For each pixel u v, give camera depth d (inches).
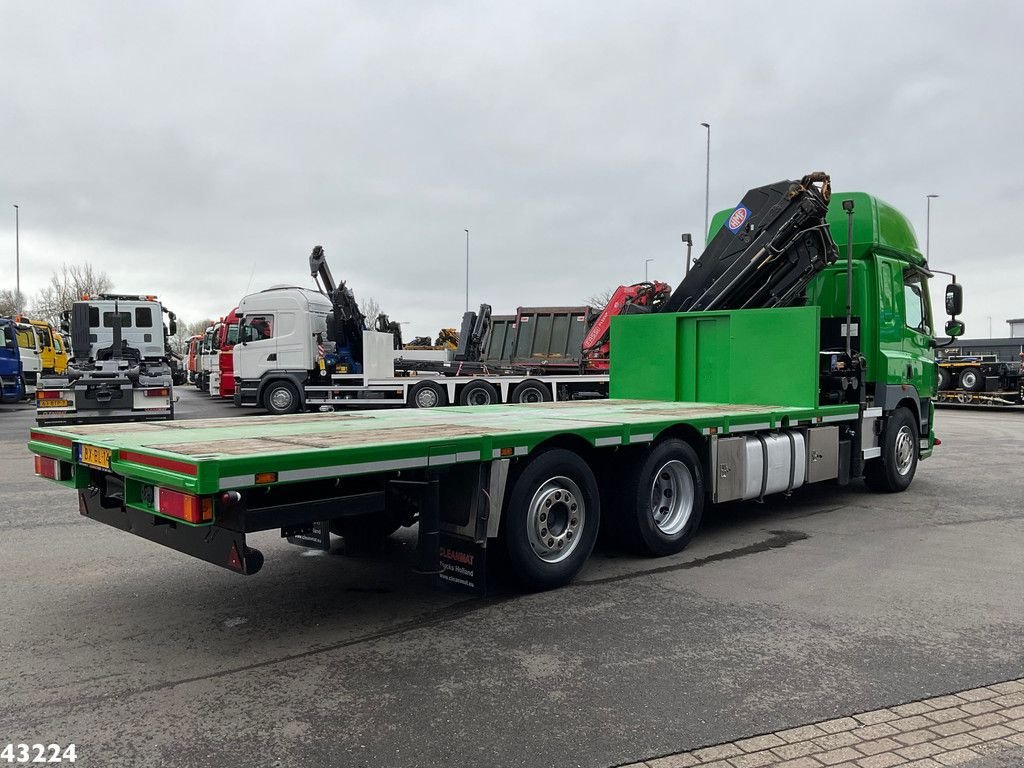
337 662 158.9
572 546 213.2
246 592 207.0
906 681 149.3
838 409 308.5
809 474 294.2
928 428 390.6
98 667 156.3
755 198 330.6
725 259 339.3
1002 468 444.8
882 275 338.3
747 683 148.2
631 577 220.5
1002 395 976.3
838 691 144.8
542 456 202.5
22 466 433.4
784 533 276.4
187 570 227.6
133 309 756.0
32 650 165.5
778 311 308.0
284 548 256.2
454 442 180.1
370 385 759.7
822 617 186.1
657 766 118.5
